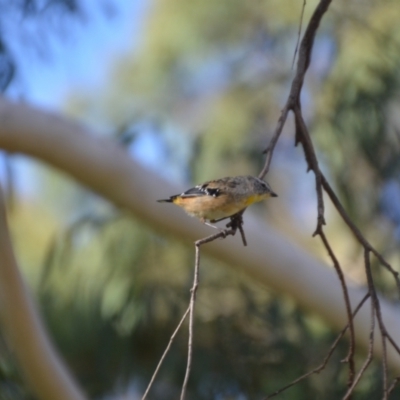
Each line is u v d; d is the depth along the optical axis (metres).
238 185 7.61
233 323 13.38
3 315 10.36
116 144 10.23
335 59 13.73
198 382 13.25
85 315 13.38
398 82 13.59
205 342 13.38
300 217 15.03
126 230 13.50
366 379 12.26
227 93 14.95
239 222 6.26
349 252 14.41
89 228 13.30
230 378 13.23
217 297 13.55
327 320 10.38
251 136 14.51
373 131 13.27
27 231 15.95
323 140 13.48
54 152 9.97
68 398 10.52
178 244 13.42
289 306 13.38
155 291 13.43
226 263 10.30
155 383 13.55
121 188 10.12
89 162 9.98
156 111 15.20
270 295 13.41
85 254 13.61
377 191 13.37
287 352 13.13
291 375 13.06
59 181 15.70
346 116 13.38
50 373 10.30
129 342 13.37
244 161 14.26
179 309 13.43
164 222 10.19
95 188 10.23
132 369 13.42
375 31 13.71
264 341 13.32
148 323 13.38
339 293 10.21
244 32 15.09
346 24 13.84
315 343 13.16
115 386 13.59
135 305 13.35
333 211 14.88
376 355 10.38
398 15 13.80
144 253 13.50
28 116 9.85
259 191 7.66
